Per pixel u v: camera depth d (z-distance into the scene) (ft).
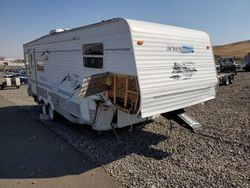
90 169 17.15
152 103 18.01
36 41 33.30
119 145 21.27
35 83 36.06
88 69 21.89
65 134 25.22
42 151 20.79
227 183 14.69
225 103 38.47
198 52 22.65
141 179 15.40
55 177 16.21
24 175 16.58
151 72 17.87
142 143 21.57
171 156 18.71
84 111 22.85
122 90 18.74
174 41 19.89
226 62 94.68
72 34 23.79
